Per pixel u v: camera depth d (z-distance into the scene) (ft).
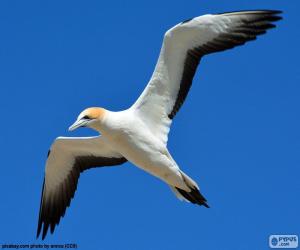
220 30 53.57
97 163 61.57
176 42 53.52
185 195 56.34
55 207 62.80
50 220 62.85
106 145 59.72
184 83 54.70
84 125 53.93
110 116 54.24
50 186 62.49
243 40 54.24
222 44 54.13
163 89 54.70
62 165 61.52
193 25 52.80
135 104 55.06
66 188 62.23
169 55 53.83
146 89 54.70
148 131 54.85
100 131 54.60
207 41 53.98
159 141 54.90
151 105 54.95
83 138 59.21
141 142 54.60
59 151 60.39
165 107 55.06
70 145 59.93
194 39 53.62
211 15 52.90
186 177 55.21
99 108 54.70
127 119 54.29
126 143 54.70
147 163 55.26
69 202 62.03
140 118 55.01
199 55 54.29
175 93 54.85
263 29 54.08
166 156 55.06
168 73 54.29
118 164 61.16
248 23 53.98
